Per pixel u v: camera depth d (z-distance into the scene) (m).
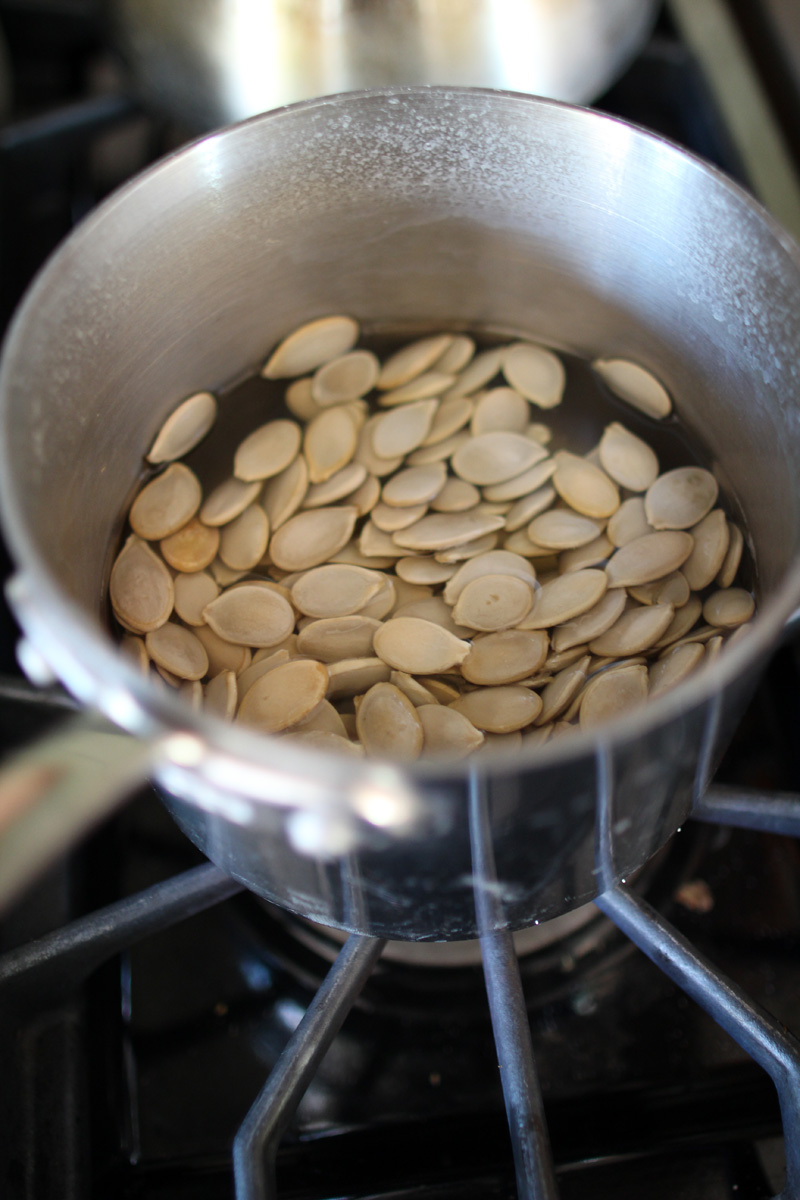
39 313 0.28
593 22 0.39
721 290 0.32
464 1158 0.31
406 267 0.36
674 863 0.35
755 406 0.32
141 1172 0.31
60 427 0.30
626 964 0.33
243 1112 0.32
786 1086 0.28
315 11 0.38
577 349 0.37
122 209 0.30
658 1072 0.32
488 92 0.31
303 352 0.37
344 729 0.31
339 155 0.32
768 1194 0.30
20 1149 0.30
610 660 0.31
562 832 0.26
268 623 0.32
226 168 0.31
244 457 0.35
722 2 0.45
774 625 0.24
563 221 0.33
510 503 0.34
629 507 0.34
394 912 0.28
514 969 0.29
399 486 0.34
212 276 0.33
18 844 0.23
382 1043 0.33
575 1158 0.31
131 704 0.24
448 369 0.37
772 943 0.34
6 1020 0.30
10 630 0.37
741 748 0.36
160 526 0.34
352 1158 0.32
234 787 0.24
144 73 0.41
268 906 0.34
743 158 0.42
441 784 0.23
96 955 0.30
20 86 0.47
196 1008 0.33
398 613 0.32
